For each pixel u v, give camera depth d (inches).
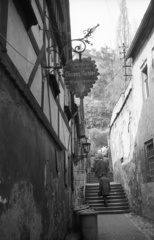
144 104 457.4
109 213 550.3
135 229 384.2
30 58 205.6
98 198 611.8
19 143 156.4
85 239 313.4
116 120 770.2
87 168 942.4
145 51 445.4
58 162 316.5
